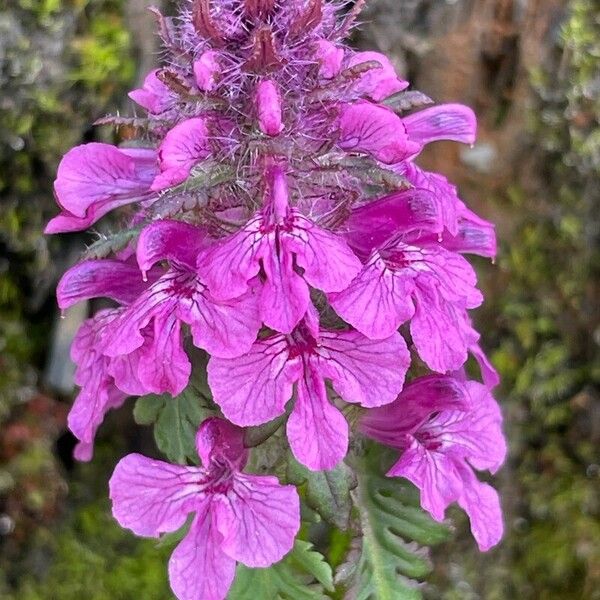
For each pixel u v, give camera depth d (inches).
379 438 2.4
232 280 1.9
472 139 2.4
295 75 2.0
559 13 3.4
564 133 3.5
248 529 2.0
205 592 2.0
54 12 3.3
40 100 3.4
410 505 2.4
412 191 2.1
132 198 2.3
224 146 2.0
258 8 2.0
